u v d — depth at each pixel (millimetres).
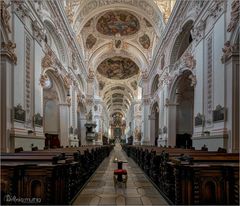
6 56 7230
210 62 9422
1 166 3779
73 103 18438
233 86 7496
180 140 17000
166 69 17516
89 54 27375
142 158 11555
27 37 9125
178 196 4453
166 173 5688
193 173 4109
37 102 10086
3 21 6949
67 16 15453
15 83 7805
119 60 33281
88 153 8984
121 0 20109
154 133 26297
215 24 8953
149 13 20656
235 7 7316
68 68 16672
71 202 5316
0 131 7117
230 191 3986
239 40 7414
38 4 10438
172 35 15883
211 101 9211
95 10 20625
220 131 8039
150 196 6195
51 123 15969
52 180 4309
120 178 7707
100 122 36875
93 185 7688
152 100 25250
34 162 4516
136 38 26281
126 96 47562
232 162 4434
